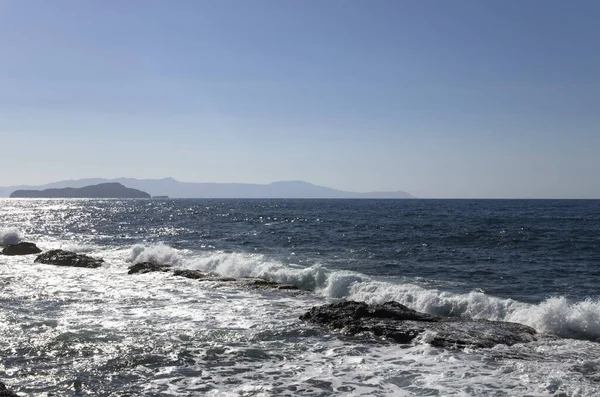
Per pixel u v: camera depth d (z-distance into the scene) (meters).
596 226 47.25
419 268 23.58
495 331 12.18
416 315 13.59
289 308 15.35
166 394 8.21
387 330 12.05
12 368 9.35
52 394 8.09
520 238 36.09
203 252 29.42
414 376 9.20
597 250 29.75
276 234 43.25
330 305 14.19
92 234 47.16
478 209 97.00
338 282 18.16
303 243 35.56
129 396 8.09
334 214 80.75
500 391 8.39
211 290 18.45
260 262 23.41
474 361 10.06
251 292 18.14
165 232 48.22
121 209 117.00
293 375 9.25
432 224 51.94
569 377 8.95
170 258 26.78
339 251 30.55
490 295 17.42
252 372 9.39
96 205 155.62
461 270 22.92
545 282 19.86
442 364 9.89
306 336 11.99
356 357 10.37
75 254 27.05
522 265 24.36
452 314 14.87
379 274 21.92
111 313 14.34
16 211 104.25
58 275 22.09
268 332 12.27
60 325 12.69
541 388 8.49
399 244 33.91
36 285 19.31
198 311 14.77
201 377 9.07
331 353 10.65
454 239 36.28
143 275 21.97
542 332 12.53
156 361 9.93
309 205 146.00
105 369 9.40
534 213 76.81
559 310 12.74
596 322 12.16
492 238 36.31
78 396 8.03
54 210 111.12
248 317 13.98
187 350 10.68
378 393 8.38
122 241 39.84
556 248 30.88
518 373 9.28
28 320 13.23
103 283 19.94
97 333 11.94
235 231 47.62
